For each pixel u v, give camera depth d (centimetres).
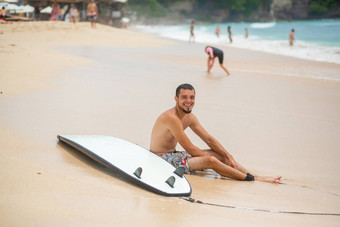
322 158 541
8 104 648
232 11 12725
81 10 4209
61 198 301
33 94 740
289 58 1917
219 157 462
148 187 345
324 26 6569
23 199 290
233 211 330
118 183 355
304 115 789
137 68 1269
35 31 2283
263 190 407
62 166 386
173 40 3178
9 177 332
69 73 1016
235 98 906
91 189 330
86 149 405
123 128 588
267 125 696
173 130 433
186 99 420
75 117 616
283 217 330
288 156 542
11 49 1350
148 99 807
